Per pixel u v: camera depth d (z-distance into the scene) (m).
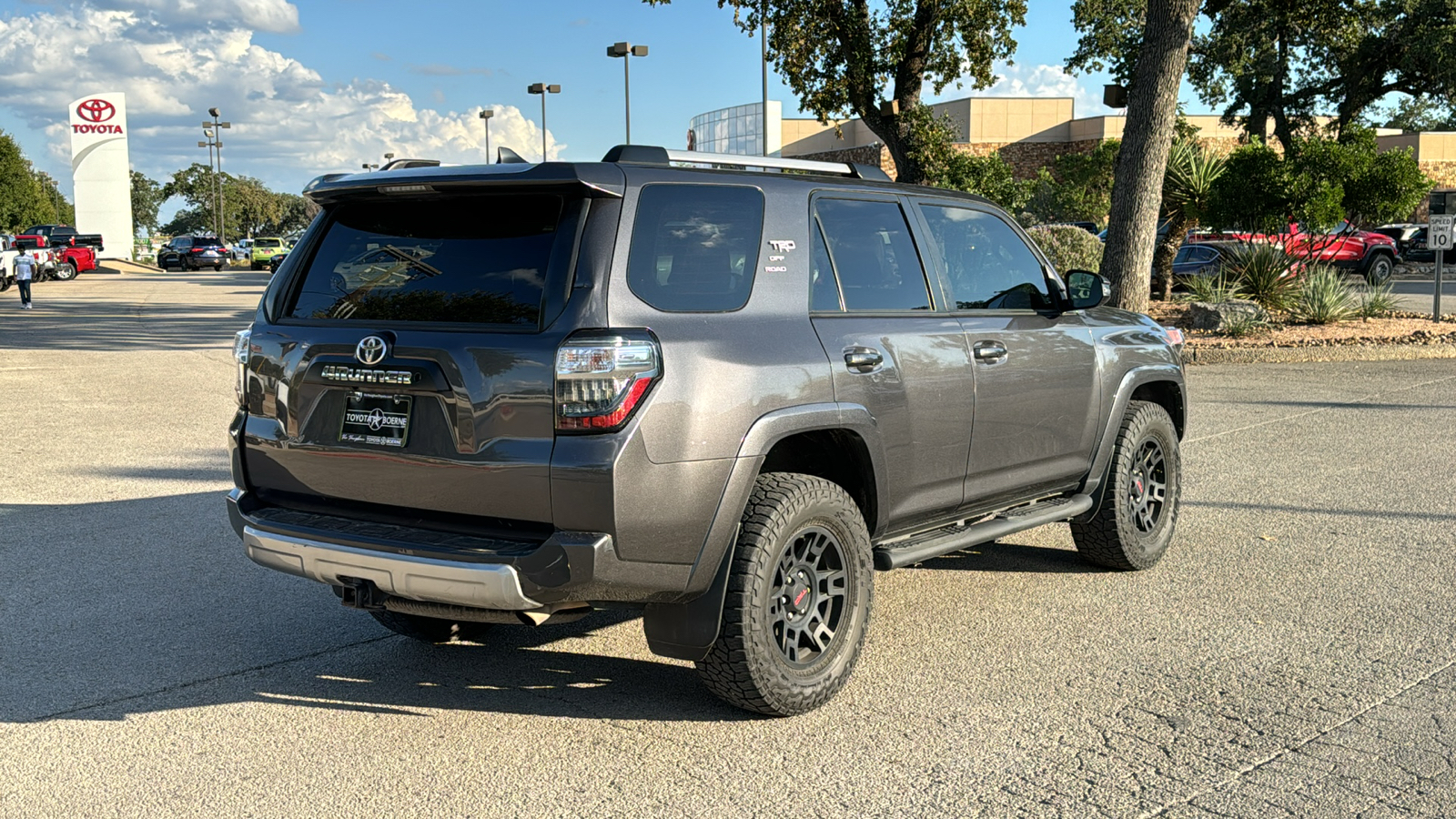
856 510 4.21
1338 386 12.90
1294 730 3.95
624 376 3.51
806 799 3.49
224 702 4.32
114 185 67.12
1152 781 3.58
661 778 3.64
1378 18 32.53
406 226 3.97
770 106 62.91
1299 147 19.23
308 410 3.99
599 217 3.65
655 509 3.59
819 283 4.30
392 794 3.54
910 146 22.67
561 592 3.54
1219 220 19.41
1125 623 5.10
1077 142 55.38
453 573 3.54
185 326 23.38
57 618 5.28
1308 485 7.89
